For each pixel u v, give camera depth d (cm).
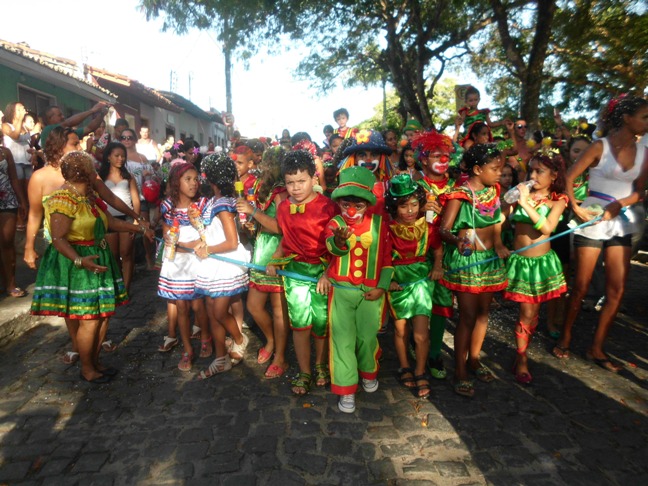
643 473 277
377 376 398
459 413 340
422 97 1345
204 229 383
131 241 570
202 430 315
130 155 712
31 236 400
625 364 419
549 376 398
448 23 1380
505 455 291
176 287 396
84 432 312
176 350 446
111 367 398
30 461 283
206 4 1149
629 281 700
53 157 395
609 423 327
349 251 327
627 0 771
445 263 367
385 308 384
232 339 439
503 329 504
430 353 396
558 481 269
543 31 965
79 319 358
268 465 279
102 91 1419
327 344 382
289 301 359
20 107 677
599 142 391
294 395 364
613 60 821
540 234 383
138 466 278
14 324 464
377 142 423
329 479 268
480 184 350
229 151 525
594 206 396
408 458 287
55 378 386
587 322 523
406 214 341
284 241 353
